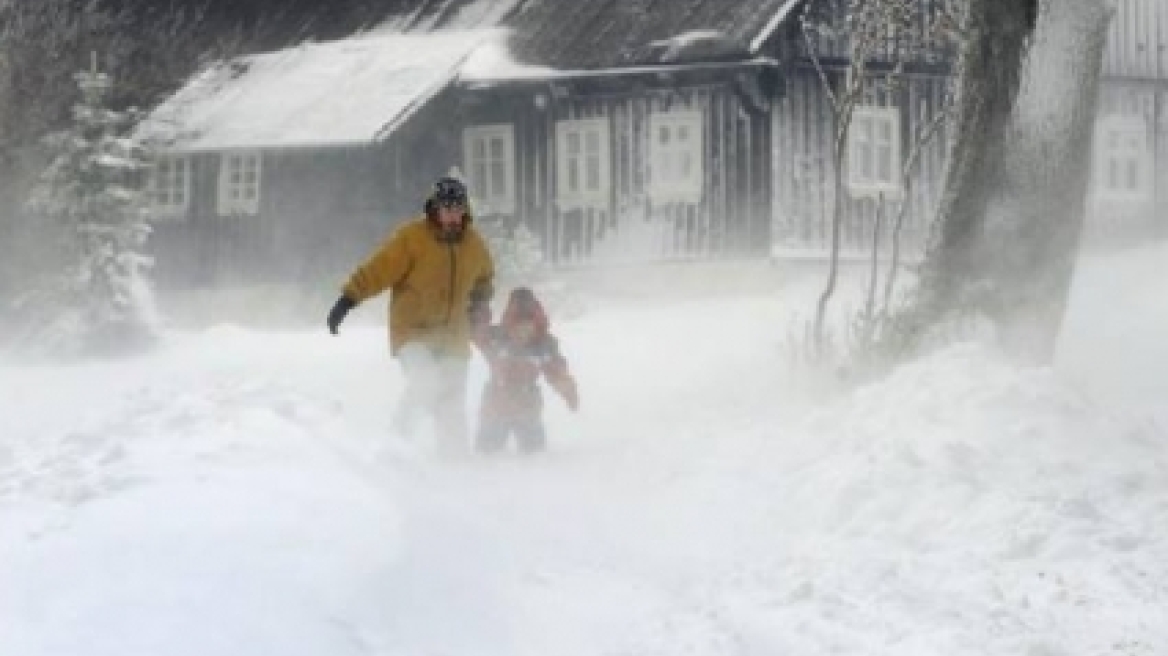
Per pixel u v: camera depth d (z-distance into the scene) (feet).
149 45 217.15
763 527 39.93
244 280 196.13
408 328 51.44
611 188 167.53
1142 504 37.37
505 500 42.42
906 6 77.05
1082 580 31.73
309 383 81.30
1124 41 198.29
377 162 181.57
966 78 61.52
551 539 37.86
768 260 157.07
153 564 27.32
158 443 39.24
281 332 141.59
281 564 28.27
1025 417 44.24
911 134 162.71
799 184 158.61
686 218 162.40
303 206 190.08
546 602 31.96
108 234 147.02
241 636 24.30
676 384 73.61
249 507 31.94
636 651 28.89
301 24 209.67
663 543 38.70
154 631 23.79
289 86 192.03
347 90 181.47
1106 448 42.55
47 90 202.90
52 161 167.02
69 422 76.13
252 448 37.88
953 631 28.84
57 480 35.63
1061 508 35.99
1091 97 60.54
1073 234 60.90
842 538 37.60
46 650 22.68
